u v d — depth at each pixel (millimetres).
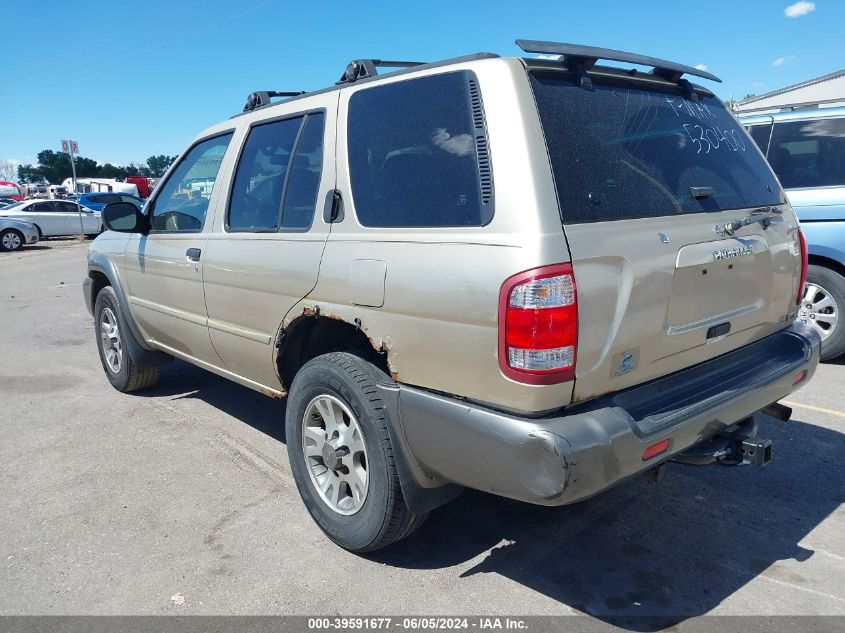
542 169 2424
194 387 5844
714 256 2830
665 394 2762
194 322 4262
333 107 3303
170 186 4648
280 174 3572
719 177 3184
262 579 3025
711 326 2893
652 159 2891
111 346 5637
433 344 2609
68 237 27750
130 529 3467
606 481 2357
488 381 2436
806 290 5871
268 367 3652
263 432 4766
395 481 2863
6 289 12570
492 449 2416
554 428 2297
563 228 2373
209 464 4234
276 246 3416
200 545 3309
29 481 4035
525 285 2301
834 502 3619
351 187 3070
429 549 3260
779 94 21062
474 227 2516
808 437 4422
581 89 2768
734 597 2848
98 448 4516
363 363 3018
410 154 2844
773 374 3104
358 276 2904
